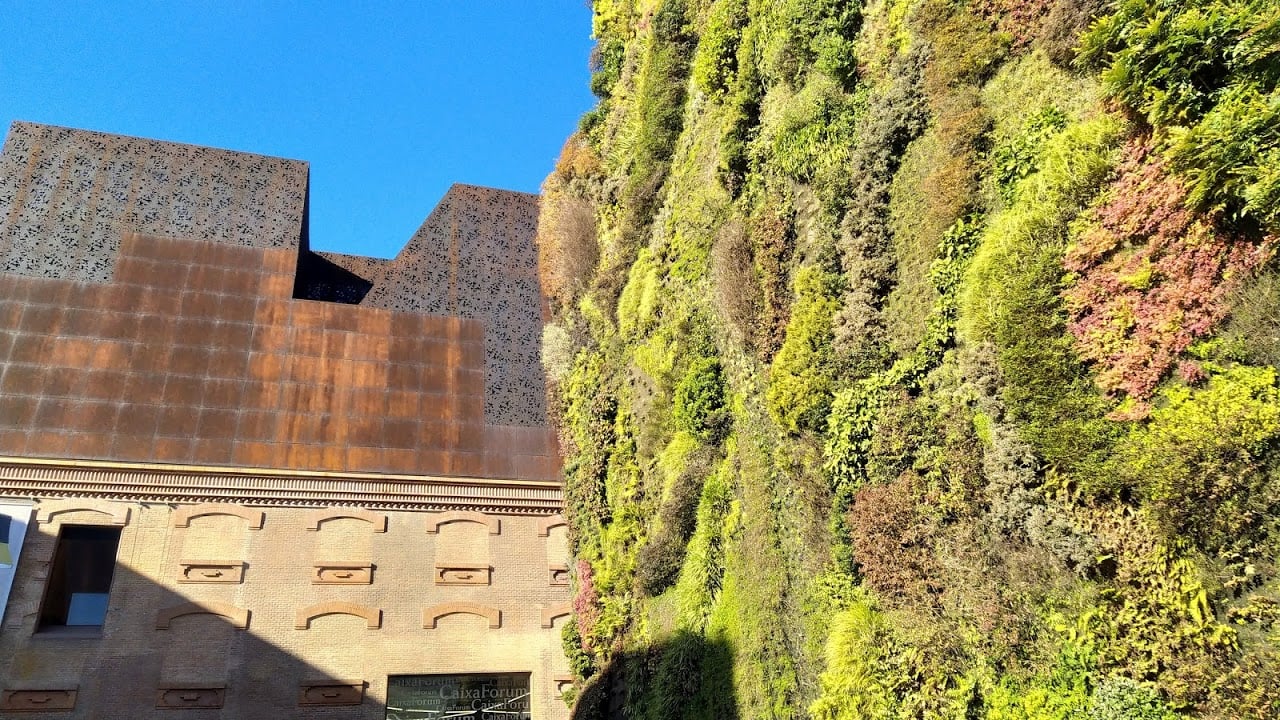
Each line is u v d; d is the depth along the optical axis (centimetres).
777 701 1342
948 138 1292
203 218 2442
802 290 1483
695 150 2048
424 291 2620
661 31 2283
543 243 2775
